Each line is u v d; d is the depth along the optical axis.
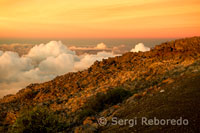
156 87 10.51
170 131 4.55
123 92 12.02
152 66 20.11
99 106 11.26
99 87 19.70
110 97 11.59
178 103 6.34
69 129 8.86
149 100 8.25
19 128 7.96
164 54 23.53
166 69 17.09
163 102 7.11
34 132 7.89
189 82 8.64
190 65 15.42
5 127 13.88
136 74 18.73
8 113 17.86
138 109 7.55
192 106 5.59
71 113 13.53
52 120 8.48
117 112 8.27
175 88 8.52
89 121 8.43
